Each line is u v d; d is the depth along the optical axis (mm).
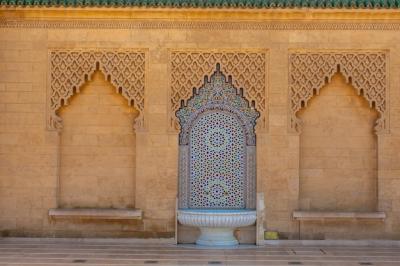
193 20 13695
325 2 13523
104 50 13719
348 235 13508
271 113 13625
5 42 13688
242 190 13812
